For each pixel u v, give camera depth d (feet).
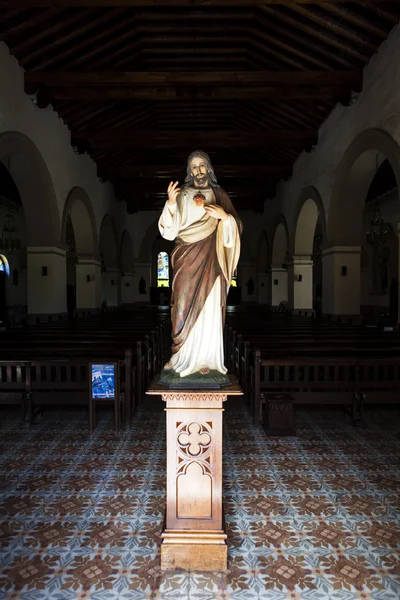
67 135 41.55
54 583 8.91
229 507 12.02
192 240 9.20
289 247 56.08
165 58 35.47
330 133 39.78
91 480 13.70
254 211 78.84
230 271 9.60
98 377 18.01
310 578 9.08
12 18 26.18
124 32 31.40
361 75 31.99
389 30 27.30
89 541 10.37
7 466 14.80
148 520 11.31
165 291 96.73
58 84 31.99
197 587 8.79
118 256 68.13
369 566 9.48
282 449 16.43
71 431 18.49
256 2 24.77
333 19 27.81
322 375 21.58
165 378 9.34
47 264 37.45
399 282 28.58
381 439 17.57
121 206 70.74
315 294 84.07
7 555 9.84
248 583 8.91
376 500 12.44
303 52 32.24
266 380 19.35
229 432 18.40
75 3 24.08
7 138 28.32
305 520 11.35
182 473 9.30
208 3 24.86
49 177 36.29
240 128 50.16
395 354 20.66
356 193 37.17
